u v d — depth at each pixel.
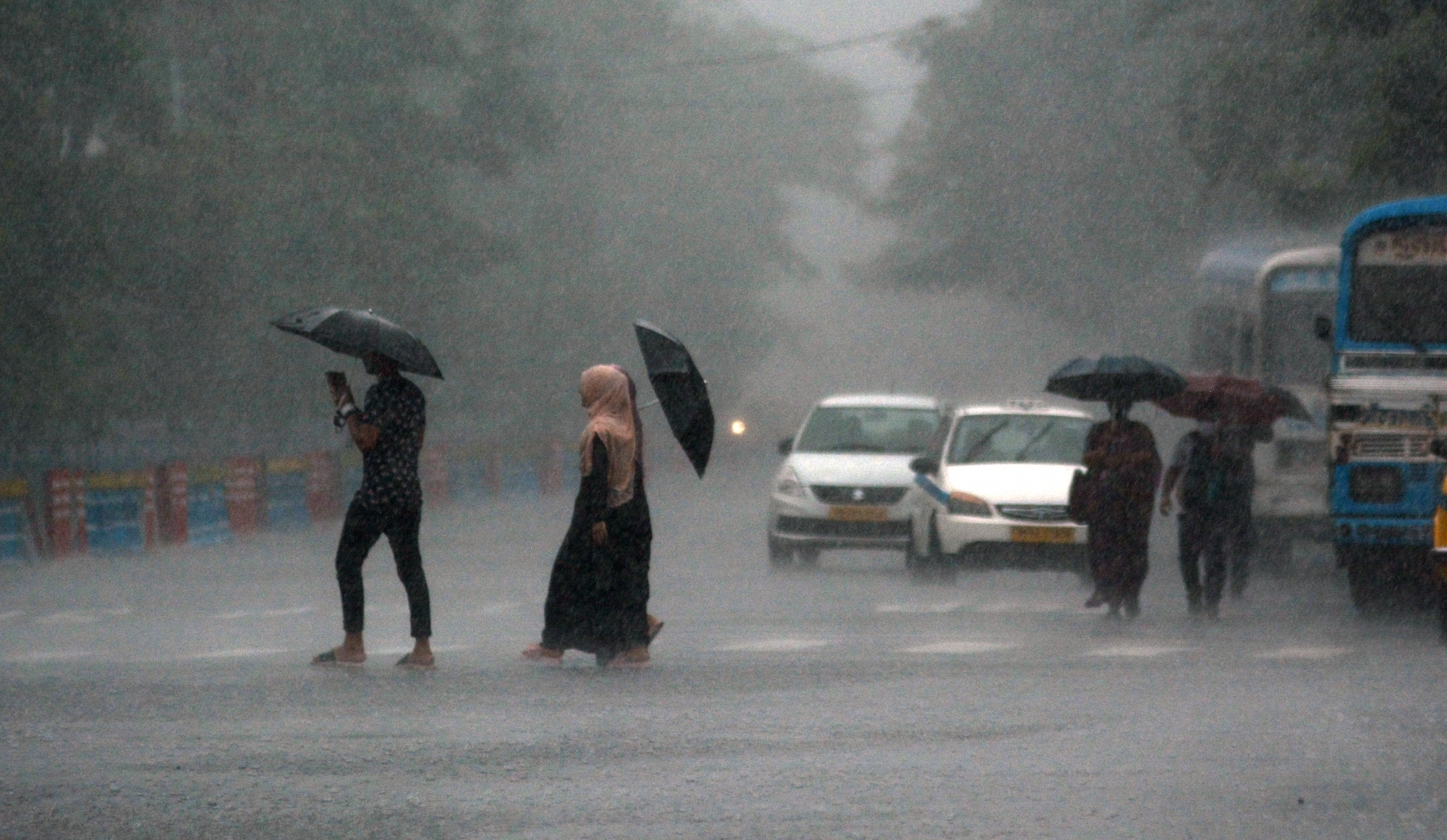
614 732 23.59
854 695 27.34
